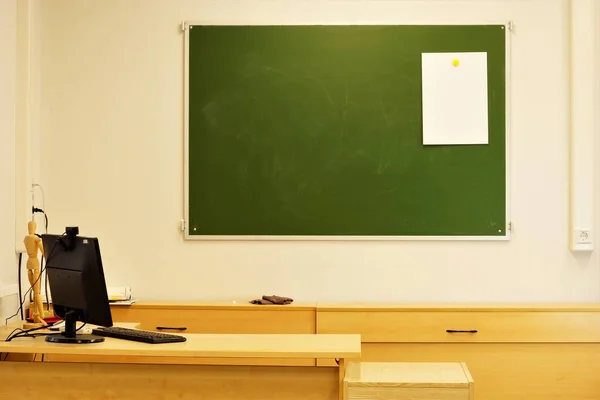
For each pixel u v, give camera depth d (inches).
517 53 159.8
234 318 150.6
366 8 160.6
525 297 158.9
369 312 148.1
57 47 162.6
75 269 112.9
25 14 153.3
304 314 149.9
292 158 160.4
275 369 112.3
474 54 159.3
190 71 161.2
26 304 155.9
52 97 162.9
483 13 160.2
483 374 147.2
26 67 153.1
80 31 162.7
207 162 161.0
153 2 162.6
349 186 159.9
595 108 158.7
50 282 118.9
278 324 150.0
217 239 161.3
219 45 161.0
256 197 160.9
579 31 157.6
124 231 162.2
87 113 162.6
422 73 159.5
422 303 156.9
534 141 159.5
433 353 147.9
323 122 160.2
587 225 157.2
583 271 158.7
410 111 159.3
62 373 115.0
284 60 160.4
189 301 159.8
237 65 161.0
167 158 162.1
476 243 159.3
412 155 159.3
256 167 160.7
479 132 159.0
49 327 126.6
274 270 160.7
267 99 160.6
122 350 107.2
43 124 162.9
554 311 147.0
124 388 114.0
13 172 150.6
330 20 160.9
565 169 159.2
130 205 162.4
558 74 159.3
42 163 162.9
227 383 113.0
